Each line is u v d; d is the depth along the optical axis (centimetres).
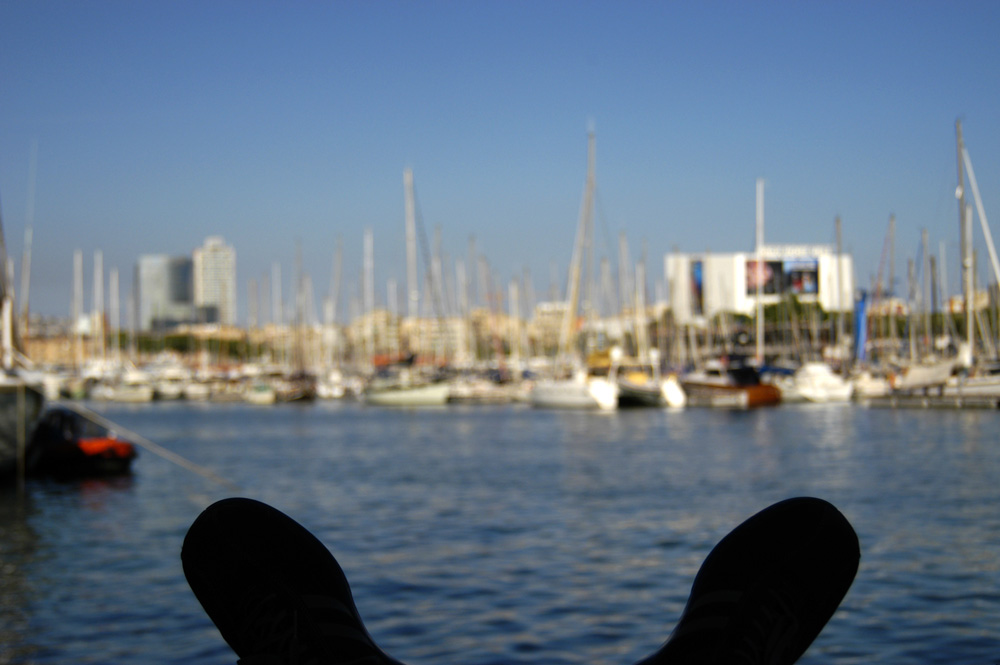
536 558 1486
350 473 2967
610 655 955
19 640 1079
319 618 183
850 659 922
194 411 7775
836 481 2488
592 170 6284
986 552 1466
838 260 7194
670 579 1309
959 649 947
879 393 6353
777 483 2464
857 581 1270
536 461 3180
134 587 1366
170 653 1015
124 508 2280
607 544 1599
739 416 5481
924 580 1271
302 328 9500
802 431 4316
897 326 8350
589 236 6425
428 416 6172
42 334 13488
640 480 2572
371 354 9062
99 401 9681
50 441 2919
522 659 944
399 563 1468
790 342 8994
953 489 2284
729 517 1888
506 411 6481
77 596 1309
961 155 5219
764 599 180
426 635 1045
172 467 3281
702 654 176
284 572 187
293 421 6100
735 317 10094
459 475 2800
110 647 1045
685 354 8925
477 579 1334
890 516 1880
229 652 1012
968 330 5456
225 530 189
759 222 7212
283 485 2694
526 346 9088
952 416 5019
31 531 1936
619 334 7862
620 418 5491
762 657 174
